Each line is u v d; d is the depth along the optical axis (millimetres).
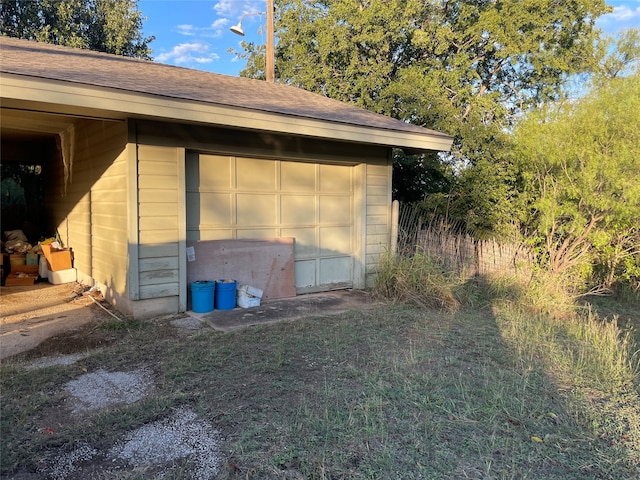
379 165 7277
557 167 7141
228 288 5590
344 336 4559
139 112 4293
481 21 12312
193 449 2436
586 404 3156
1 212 10672
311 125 5559
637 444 2627
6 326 4773
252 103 5309
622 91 6457
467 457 2422
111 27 16719
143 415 2791
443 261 7035
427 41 12562
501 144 9336
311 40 14125
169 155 5168
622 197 6289
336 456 2377
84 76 4297
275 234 6402
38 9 15602
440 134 6836
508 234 8242
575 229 7012
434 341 4520
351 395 3145
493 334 4848
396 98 11656
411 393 3199
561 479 2260
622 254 7418
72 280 7371
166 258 5211
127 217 4945
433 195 9305
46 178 9320
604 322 5723
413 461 2365
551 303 6508
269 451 2412
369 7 12984
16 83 3625
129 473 2203
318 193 6844
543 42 12523
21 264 7438
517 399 3154
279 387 3264
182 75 6652
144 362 3746
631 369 3906
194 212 5621
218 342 4270
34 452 2359
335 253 7113
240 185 6004
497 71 14266
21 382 3264
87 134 6250
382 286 6559
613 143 6363
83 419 2752
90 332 4574
